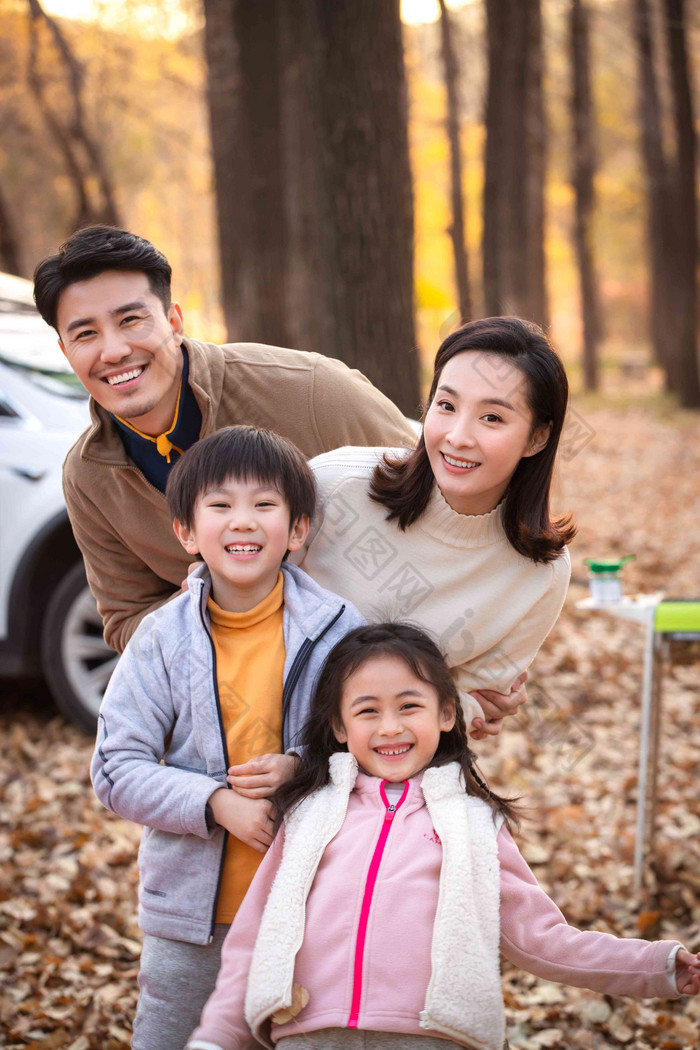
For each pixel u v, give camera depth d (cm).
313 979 171
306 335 1055
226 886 189
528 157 1792
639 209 3534
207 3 985
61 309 207
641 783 344
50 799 409
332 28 555
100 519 237
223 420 233
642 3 2059
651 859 358
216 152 989
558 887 350
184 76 1912
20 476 429
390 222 572
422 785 188
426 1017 166
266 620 198
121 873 359
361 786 190
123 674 196
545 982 301
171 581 245
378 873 177
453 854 177
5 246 1375
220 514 190
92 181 1758
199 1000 188
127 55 1554
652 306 3294
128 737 190
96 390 212
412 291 585
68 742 460
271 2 910
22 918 326
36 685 527
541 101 2150
